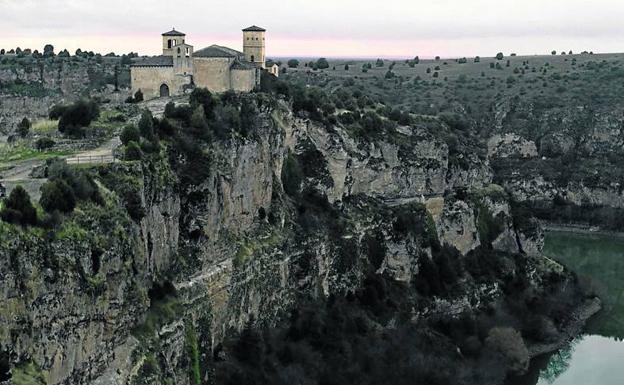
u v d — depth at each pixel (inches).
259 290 3823.8
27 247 2137.1
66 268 2237.9
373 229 4955.7
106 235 2468.0
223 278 3528.5
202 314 3294.8
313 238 4382.4
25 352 2080.5
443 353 4456.2
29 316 2098.9
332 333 4042.8
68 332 2234.3
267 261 3919.8
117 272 2486.5
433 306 4931.1
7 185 2669.8
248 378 3380.9
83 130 3558.1
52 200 2338.8
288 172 4638.3
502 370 4517.7
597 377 4685.0
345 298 4527.6
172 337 2864.2
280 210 4274.1
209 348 3341.5
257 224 4047.7
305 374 3659.0
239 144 3868.1
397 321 4549.7
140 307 2662.4
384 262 4968.0
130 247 2596.0
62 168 2598.4
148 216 2928.2
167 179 3149.6
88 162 2888.8
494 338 4756.4
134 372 2508.6
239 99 4264.3
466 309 5073.8
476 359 4562.0
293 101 4906.5
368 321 4389.8
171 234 3193.9
